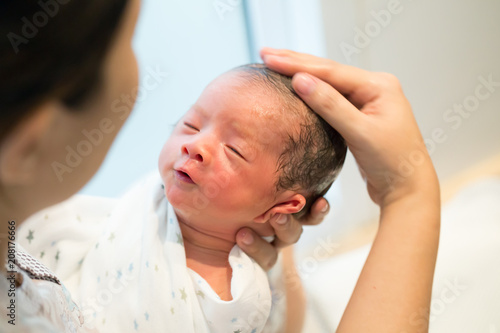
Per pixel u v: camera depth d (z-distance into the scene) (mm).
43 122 340
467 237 1448
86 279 809
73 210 878
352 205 1771
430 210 738
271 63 830
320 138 821
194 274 791
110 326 771
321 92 750
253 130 776
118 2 345
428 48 1737
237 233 831
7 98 314
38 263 622
